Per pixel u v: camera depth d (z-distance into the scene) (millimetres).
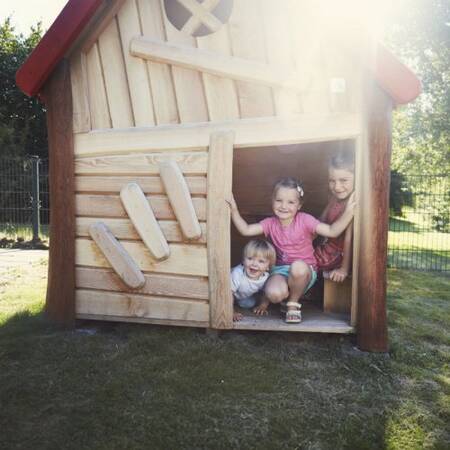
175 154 3047
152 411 2145
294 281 3121
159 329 3180
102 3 2924
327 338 3123
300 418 2121
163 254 3068
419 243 10438
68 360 2664
